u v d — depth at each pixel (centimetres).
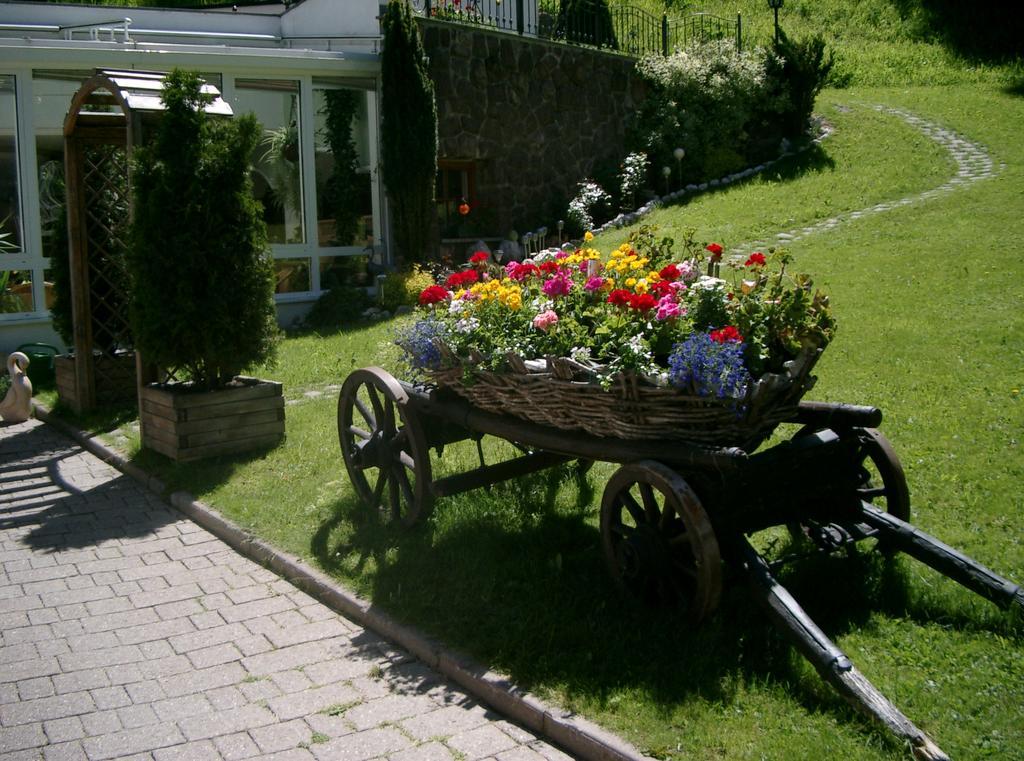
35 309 1066
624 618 389
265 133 1218
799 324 377
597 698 335
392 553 485
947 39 2597
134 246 664
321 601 461
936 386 657
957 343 748
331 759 322
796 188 1505
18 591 485
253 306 684
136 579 498
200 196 658
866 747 295
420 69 1248
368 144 1320
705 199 1531
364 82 1298
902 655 350
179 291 659
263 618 444
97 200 845
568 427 411
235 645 416
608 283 444
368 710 354
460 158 1425
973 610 377
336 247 1294
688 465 366
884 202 1354
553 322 416
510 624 396
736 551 366
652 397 362
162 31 1360
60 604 467
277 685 378
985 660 344
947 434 569
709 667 348
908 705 318
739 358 346
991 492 488
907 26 2686
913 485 504
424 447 486
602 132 1644
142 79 707
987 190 1302
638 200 1591
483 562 458
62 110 1066
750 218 1352
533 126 1504
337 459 652
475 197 1483
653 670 349
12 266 1050
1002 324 777
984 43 2561
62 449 775
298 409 788
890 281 953
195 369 693
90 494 652
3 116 1038
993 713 312
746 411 359
